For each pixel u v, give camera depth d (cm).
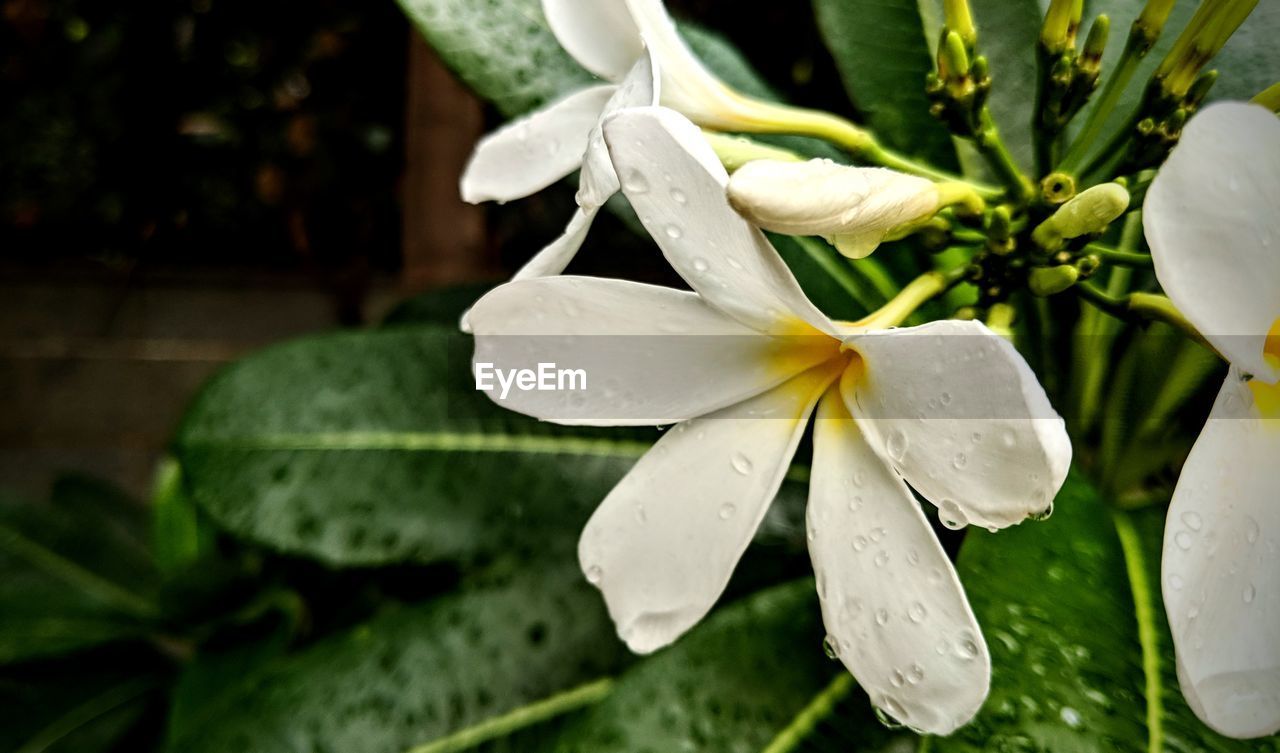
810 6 41
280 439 17
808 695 14
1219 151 9
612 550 12
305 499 17
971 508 10
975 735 11
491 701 16
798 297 11
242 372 18
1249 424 10
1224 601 10
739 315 12
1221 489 10
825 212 11
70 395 54
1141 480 16
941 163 18
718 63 20
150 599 27
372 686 16
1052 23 13
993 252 13
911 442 10
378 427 17
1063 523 13
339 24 49
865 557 11
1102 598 12
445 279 40
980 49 18
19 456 53
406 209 40
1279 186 9
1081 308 16
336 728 15
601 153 11
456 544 17
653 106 11
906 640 10
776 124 14
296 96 51
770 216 10
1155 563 13
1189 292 9
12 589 25
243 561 23
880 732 13
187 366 54
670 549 12
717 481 12
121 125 52
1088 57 13
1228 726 9
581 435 18
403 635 16
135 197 54
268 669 16
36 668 25
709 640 14
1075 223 12
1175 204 9
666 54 14
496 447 17
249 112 52
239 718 15
